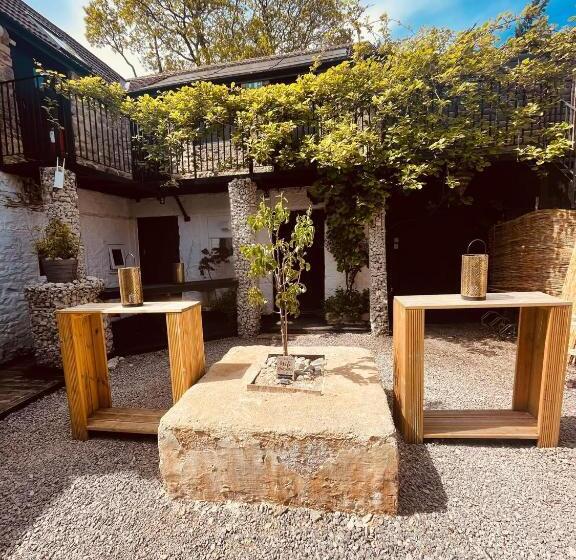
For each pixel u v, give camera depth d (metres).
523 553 1.76
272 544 1.87
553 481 2.26
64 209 4.90
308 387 2.51
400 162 5.19
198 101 5.86
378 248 5.71
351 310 6.39
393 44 5.34
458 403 3.40
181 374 2.74
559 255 4.82
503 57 5.00
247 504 2.12
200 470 2.14
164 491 2.29
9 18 5.34
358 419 2.07
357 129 5.47
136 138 6.59
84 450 2.80
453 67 5.02
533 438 2.62
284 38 14.99
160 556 1.82
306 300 7.57
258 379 2.71
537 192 6.03
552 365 2.52
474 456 2.53
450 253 7.27
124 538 1.93
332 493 2.03
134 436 3.01
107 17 14.88
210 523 2.01
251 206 6.14
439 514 2.01
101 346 3.26
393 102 5.21
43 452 2.79
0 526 2.04
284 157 5.42
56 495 2.28
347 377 2.71
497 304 2.51
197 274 8.02
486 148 4.95
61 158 4.91
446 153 5.06
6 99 5.38
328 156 5.12
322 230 7.20
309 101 5.59
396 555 1.77
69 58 6.59
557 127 4.82
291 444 2.01
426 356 4.84
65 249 4.74
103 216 7.25
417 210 7.03
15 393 3.87
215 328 6.66
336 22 14.25
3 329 5.04
